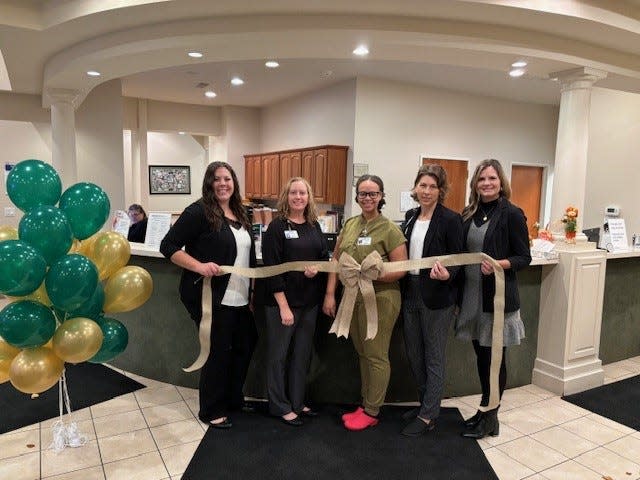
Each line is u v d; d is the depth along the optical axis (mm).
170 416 2729
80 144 5617
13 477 2146
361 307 2482
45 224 1863
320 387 2910
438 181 2418
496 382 2428
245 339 2652
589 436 2598
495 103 7105
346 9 2850
